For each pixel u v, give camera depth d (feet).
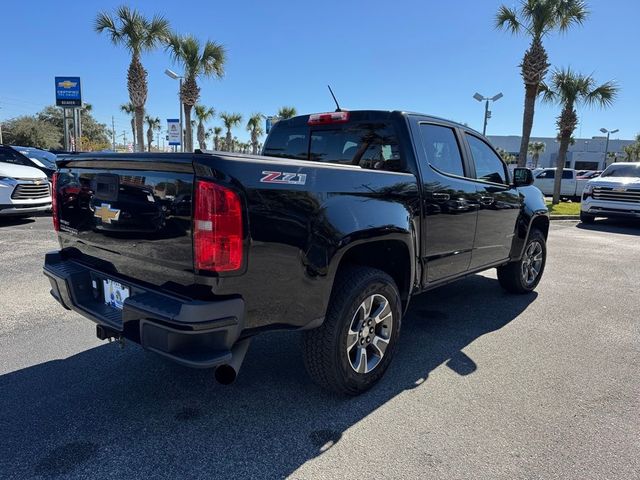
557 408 10.03
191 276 7.69
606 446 8.70
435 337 14.11
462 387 10.91
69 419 9.24
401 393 10.57
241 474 7.77
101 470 7.77
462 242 13.67
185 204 7.60
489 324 15.37
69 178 10.29
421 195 11.69
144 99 66.74
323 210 8.80
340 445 8.60
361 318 10.07
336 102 13.66
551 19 52.21
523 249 17.61
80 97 82.69
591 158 258.57
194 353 7.63
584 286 20.65
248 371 11.51
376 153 12.49
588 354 13.01
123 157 8.45
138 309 7.87
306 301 8.68
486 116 67.46
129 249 8.77
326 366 9.57
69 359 11.92
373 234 9.71
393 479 7.69
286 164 8.34
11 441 8.49
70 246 10.71
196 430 8.98
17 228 31.50
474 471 7.91
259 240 7.84
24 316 14.92
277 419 9.41
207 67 68.64
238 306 7.75
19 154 40.50
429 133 12.71
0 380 10.77
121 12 61.67
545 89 61.46
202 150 8.27
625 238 36.63
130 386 10.60
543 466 8.08
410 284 11.43
